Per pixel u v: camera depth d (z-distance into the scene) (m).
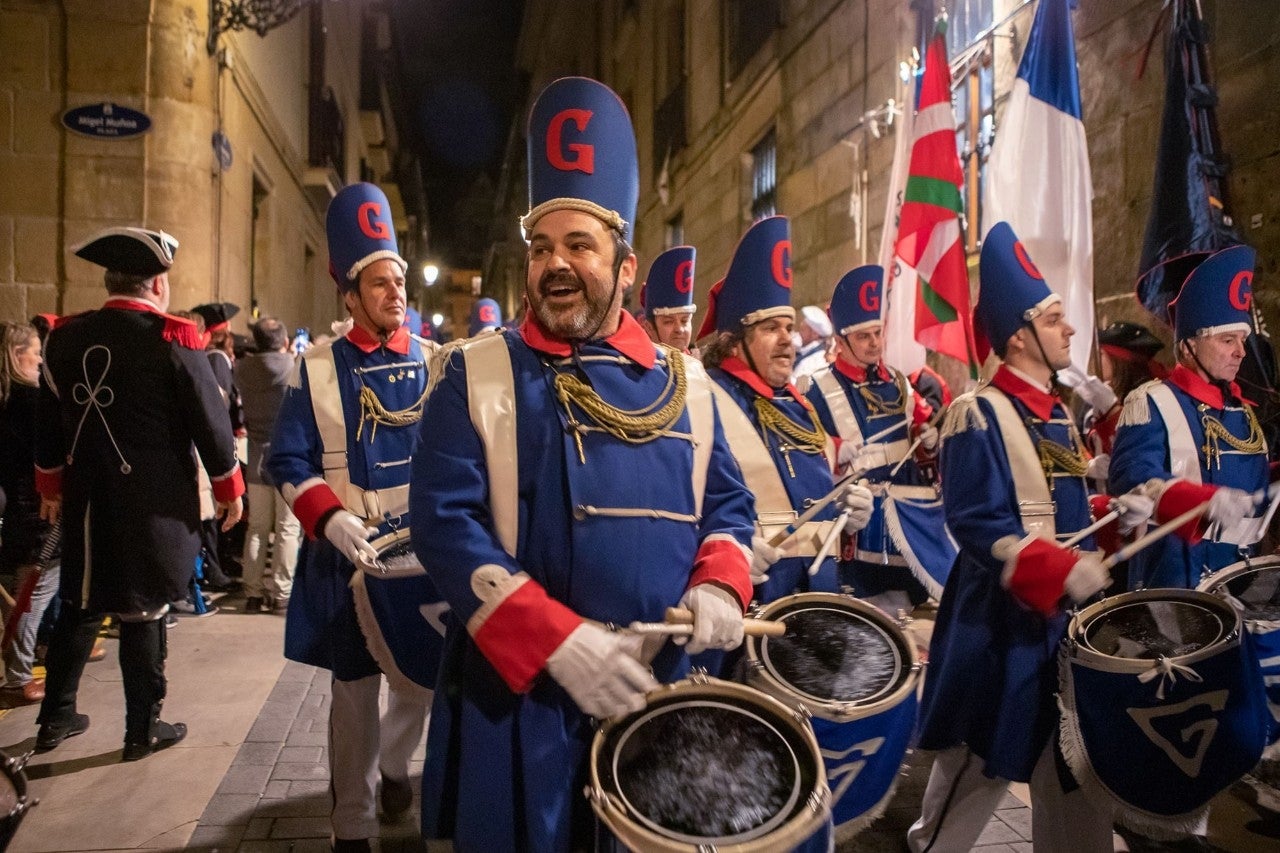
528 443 1.89
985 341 3.22
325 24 15.59
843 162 9.60
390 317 3.24
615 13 22.34
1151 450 3.30
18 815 2.14
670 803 1.69
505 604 1.77
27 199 8.15
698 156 15.19
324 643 3.07
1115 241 5.89
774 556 2.67
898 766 2.22
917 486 4.70
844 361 4.77
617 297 2.00
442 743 1.94
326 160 15.30
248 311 10.48
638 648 1.83
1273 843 3.25
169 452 3.84
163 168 8.32
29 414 4.66
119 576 3.75
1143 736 2.38
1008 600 2.69
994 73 7.10
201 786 3.65
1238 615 2.50
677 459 1.96
